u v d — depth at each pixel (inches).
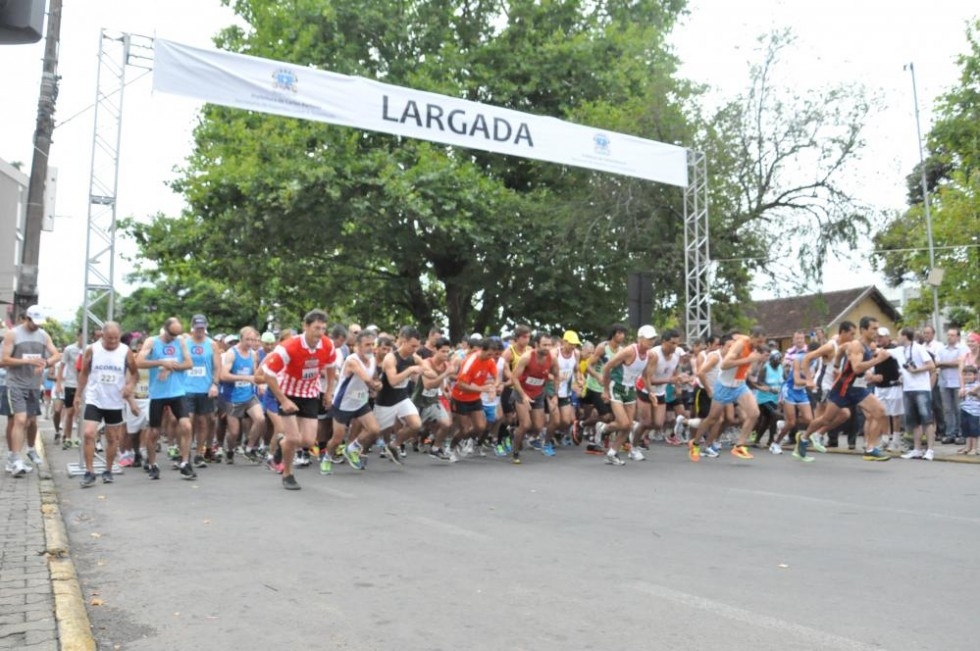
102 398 370.9
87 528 270.1
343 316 1234.0
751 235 884.6
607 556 226.8
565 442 608.1
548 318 1011.3
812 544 241.8
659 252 852.6
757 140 856.9
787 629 163.5
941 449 533.0
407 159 887.1
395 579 203.3
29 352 391.2
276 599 186.9
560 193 959.0
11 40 144.1
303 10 937.5
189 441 394.9
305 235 907.4
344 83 541.6
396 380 430.0
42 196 572.1
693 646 154.1
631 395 464.8
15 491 338.0
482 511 300.8
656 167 695.1
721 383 477.7
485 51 970.7
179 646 156.8
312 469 437.4
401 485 372.5
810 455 513.0
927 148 1128.2
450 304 1093.1
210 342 450.0
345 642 157.9
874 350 491.5
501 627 165.9
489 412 505.0
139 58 470.6
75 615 167.9
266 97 511.5
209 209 892.0
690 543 243.6
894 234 1144.8
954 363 557.9
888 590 191.6
